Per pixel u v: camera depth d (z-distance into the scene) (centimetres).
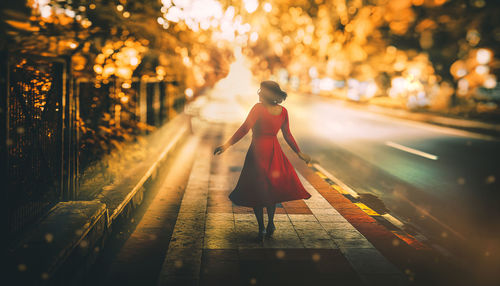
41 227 376
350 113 2627
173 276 390
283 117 477
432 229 555
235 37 1195
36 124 399
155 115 1150
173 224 544
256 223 546
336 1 3125
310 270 410
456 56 2403
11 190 343
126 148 739
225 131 1539
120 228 521
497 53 2273
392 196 722
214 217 570
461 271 419
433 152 1194
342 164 1009
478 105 2478
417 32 2469
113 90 718
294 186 477
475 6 2120
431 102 2838
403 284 386
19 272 288
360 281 389
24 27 395
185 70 1252
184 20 841
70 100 462
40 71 412
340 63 3781
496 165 998
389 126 1895
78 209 430
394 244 483
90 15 565
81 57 567
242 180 477
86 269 392
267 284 380
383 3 2634
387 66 2959
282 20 2947
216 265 418
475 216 612
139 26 679
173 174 842
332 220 563
